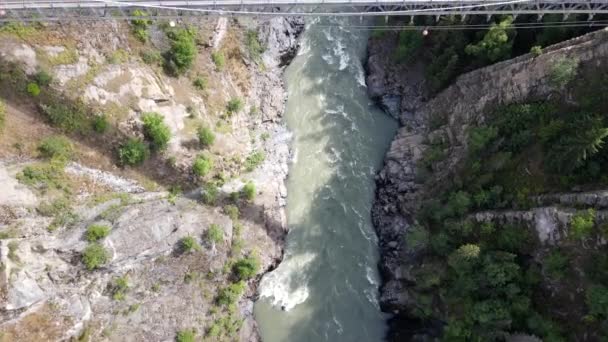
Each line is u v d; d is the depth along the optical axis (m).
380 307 70.69
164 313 60.28
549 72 56.78
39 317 50.00
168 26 68.94
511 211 58.16
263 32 81.31
